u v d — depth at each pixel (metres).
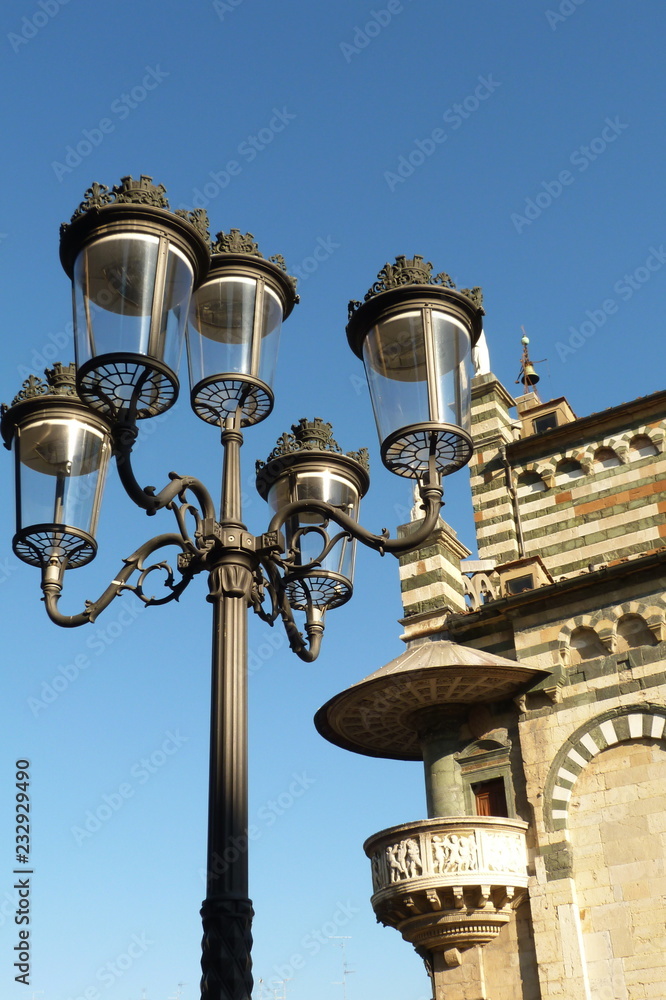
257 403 11.57
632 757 23.17
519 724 24.67
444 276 11.06
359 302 11.19
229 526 10.33
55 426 11.37
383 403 10.67
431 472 10.45
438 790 25.09
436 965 23.16
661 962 21.27
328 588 13.90
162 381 9.27
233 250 11.38
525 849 23.34
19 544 11.07
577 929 22.08
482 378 31.27
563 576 27.50
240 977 8.28
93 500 11.38
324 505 10.70
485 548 28.92
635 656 23.86
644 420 28.19
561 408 30.56
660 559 23.88
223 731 9.34
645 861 22.19
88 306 9.22
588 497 28.19
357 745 27.64
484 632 26.39
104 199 9.50
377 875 23.55
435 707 25.64
